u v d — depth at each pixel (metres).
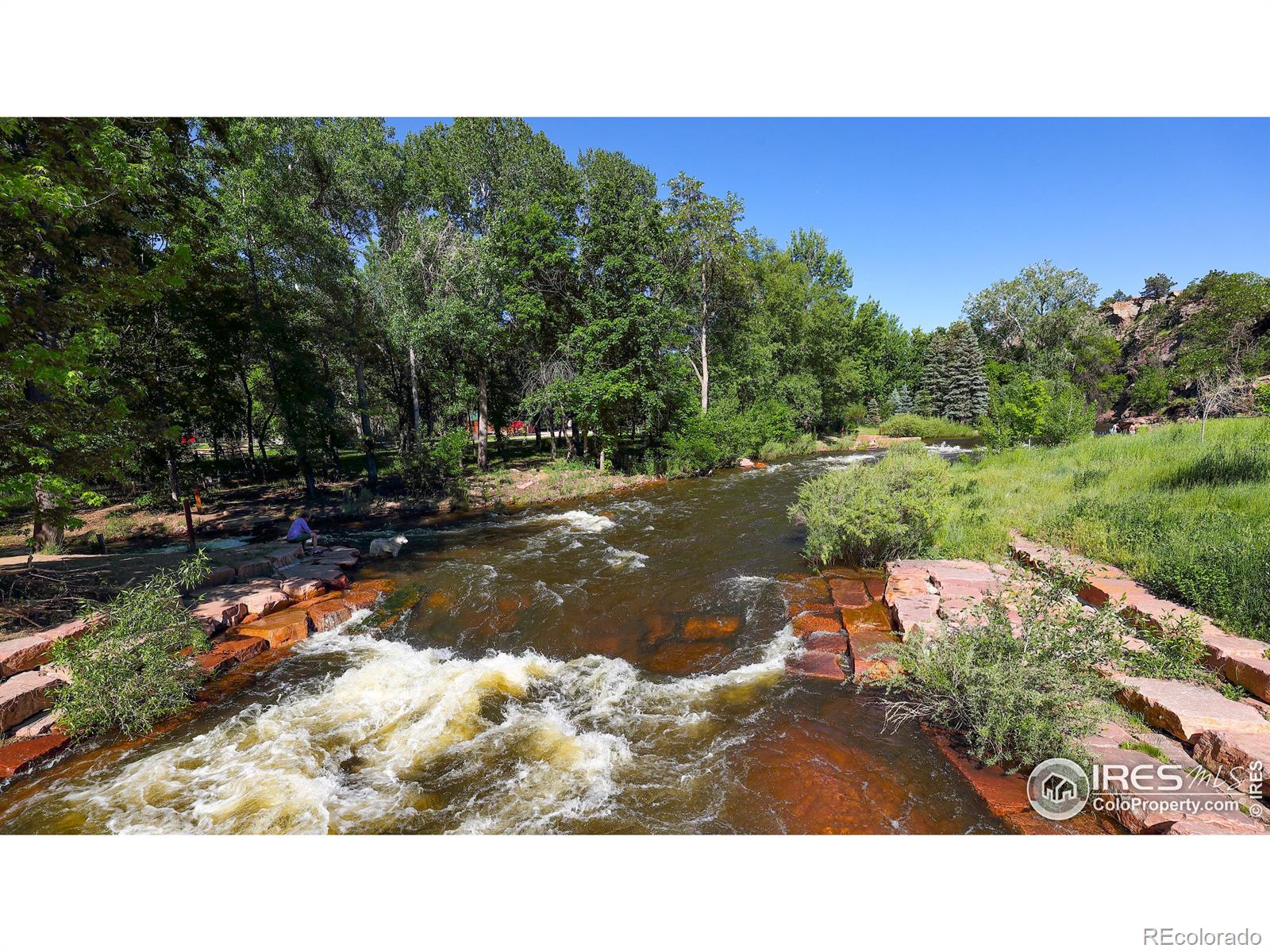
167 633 5.57
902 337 54.34
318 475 21.75
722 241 24.88
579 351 18.64
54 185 5.73
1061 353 43.16
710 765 4.28
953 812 3.54
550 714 5.20
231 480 21.66
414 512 15.41
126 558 9.28
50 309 5.89
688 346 27.06
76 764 4.58
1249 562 5.06
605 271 18.84
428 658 6.55
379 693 5.71
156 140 8.24
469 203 22.12
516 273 19.27
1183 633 4.48
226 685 5.91
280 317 16.38
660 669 6.04
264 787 4.23
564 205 18.84
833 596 7.24
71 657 5.06
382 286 18.42
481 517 14.70
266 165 16.27
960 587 6.58
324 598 8.19
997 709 3.88
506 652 6.65
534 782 4.21
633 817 3.77
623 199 18.89
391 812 3.93
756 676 5.65
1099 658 4.03
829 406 36.75
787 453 29.83
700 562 9.52
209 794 4.17
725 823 3.64
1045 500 10.03
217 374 15.11
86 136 6.38
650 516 13.89
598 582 8.66
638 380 19.41
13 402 5.64
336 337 19.00
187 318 13.77
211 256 13.21
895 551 8.30
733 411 25.00
